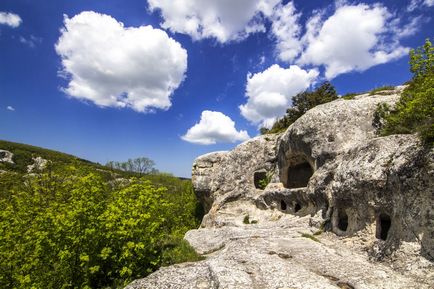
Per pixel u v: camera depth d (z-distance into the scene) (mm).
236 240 14938
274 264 10414
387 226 12750
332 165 18031
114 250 11305
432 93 11320
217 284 8773
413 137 12180
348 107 19844
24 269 10836
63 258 10383
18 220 13188
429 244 9570
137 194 12641
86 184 13086
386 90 22938
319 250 12461
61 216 10883
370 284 8680
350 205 14305
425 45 13484
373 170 12883
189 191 39188
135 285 9648
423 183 10297
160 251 13406
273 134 30422
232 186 29203
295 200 21625
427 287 8438
